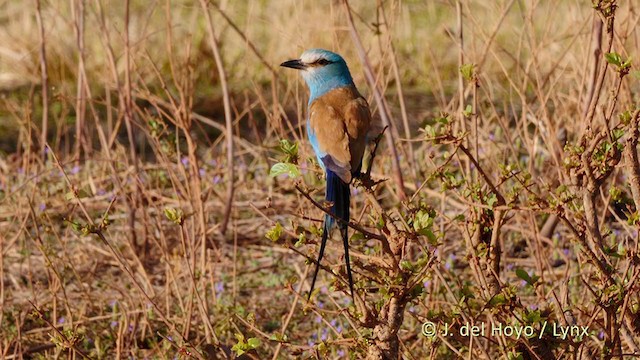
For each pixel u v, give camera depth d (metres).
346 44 18.91
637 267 7.62
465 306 7.97
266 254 12.98
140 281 12.05
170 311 11.30
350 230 12.24
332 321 10.70
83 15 14.57
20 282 12.16
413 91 19.77
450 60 21.31
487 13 19.25
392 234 7.39
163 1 22.16
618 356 7.66
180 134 17.31
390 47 12.41
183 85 13.59
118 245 12.82
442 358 9.93
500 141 14.32
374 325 7.53
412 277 7.46
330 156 8.30
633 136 7.50
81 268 12.43
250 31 21.27
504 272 11.61
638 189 7.59
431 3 23.27
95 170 15.29
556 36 15.51
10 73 20.97
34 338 10.86
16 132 17.91
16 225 13.50
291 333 11.02
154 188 14.77
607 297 7.65
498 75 18.34
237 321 10.85
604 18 7.50
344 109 8.71
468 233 7.92
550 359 7.91
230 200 13.09
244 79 20.27
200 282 11.27
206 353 9.27
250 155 16.34
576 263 11.71
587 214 7.76
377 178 13.40
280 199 14.46
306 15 20.38
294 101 18.45
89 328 10.95
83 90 15.52
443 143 7.63
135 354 10.34
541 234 12.13
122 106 13.33
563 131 12.73
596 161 7.72
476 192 7.84
